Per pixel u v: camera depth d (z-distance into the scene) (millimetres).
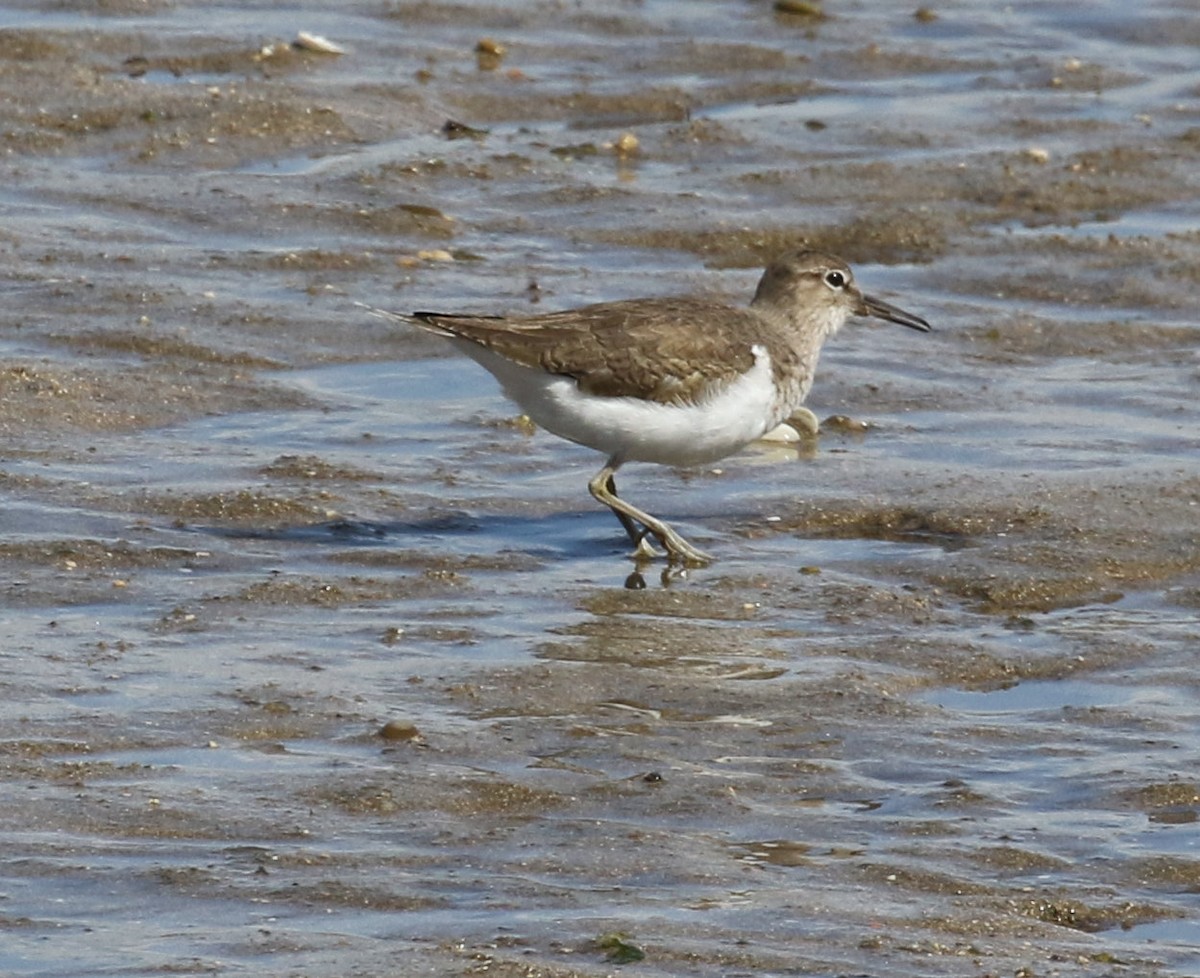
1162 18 33781
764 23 33000
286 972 9688
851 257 24391
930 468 18078
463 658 13992
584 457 18344
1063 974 9945
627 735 12789
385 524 16609
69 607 14609
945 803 11953
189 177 25281
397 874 10805
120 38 29578
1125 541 16391
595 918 10344
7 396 18484
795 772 12328
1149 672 14086
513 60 30781
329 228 24062
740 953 10008
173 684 13273
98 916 10305
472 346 16172
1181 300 23000
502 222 24719
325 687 13328
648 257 24062
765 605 15188
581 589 15414
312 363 20281
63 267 22062
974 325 22078
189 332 20500
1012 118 29109
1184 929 10602
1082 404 19969
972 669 14078
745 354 16328
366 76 29297
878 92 30469
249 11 31938
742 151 27547
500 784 11922
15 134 25953
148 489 16797
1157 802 12000
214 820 11375
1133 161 27359
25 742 12258
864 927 10344
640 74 30734
